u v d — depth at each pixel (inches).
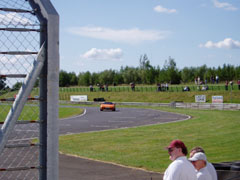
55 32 92.6
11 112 88.7
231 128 784.9
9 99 93.5
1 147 87.1
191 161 155.9
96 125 922.7
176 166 130.0
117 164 393.7
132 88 2677.2
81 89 3326.8
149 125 890.7
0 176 288.5
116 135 684.1
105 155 457.1
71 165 386.3
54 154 93.7
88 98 2677.2
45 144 95.3
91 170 360.5
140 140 609.0
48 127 92.7
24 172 293.7
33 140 457.4
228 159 431.5
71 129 828.0
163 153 477.7
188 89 2309.3
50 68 92.1
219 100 1717.5
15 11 94.9
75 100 2527.1
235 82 3051.2
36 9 96.7
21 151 404.8
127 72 3954.2
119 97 2539.4
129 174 343.6
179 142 133.8
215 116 1151.6
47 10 91.9
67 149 510.3
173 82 3344.0
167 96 2281.0
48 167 93.0
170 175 130.1
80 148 524.7
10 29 94.1
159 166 384.8
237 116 1142.3
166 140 605.3
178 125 869.2
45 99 94.8
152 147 531.2
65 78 4237.2
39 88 95.1
